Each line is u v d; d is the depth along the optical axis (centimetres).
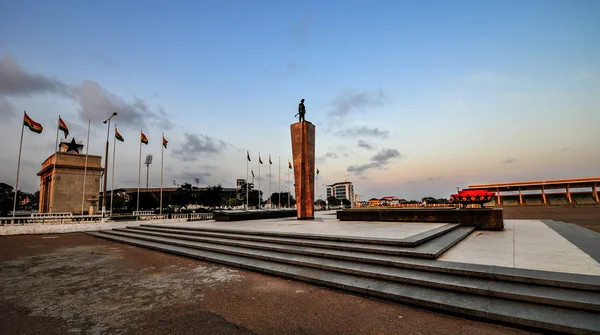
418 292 541
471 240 956
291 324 459
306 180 1855
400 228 1130
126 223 2348
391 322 458
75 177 4406
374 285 591
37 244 1462
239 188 9200
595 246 823
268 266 784
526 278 514
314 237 910
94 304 559
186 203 7844
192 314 504
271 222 1658
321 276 670
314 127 1917
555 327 399
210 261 930
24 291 646
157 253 1134
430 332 422
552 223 1588
